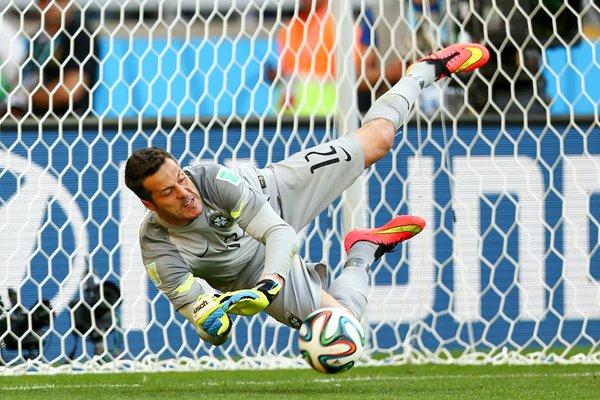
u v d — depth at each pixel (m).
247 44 26.25
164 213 13.52
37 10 25.91
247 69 25.95
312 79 26.05
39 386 18.08
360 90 26.36
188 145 22.00
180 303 14.08
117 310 22.53
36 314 22.17
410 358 20.86
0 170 22.39
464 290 22.75
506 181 23.62
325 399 14.88
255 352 23.20
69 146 22.31
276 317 14.76
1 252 22.28
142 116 23.56
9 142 22.53
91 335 22.41
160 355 22.08
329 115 22.34
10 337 22.06
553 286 23.70
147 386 17.75
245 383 18.19
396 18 26.53
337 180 15.51
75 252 21.62
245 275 14.85
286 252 12.92
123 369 20.97
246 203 13.47
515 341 23.66
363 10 22.72
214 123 23.38
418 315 22.17
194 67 23.88
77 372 20.67
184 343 21.38
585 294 23.69
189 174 13.88
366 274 15.42
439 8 26.22
